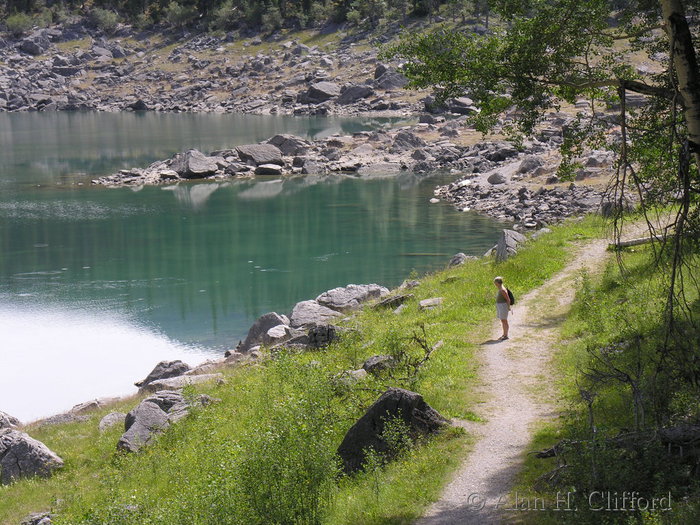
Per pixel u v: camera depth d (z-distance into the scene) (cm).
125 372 3625
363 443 1767
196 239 6112
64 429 2820
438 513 1419
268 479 1470
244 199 7788
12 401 3328
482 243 5609
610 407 1697
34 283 5019
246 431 2173
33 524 2061
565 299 2936
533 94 1762
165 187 8594
